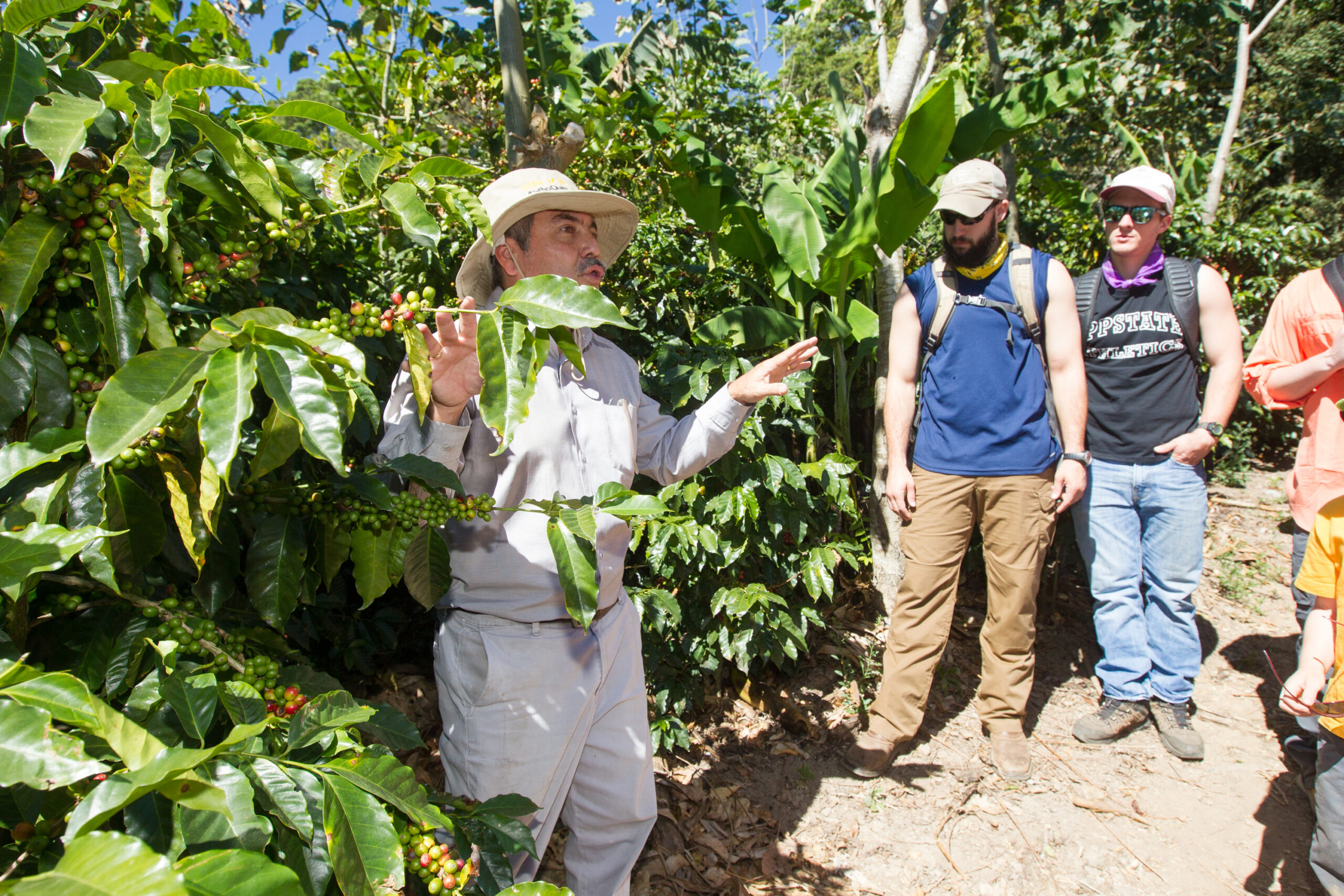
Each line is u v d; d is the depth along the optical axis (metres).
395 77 3.98
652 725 2.81
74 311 1.04
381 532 1.32
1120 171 8.27
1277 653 3.74
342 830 0.81
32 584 0.98
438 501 1.37
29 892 0.58
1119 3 5.50
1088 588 4.32
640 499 1.32
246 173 1.08
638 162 3.59
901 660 2.84
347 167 1.30
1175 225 6.06
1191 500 2.90
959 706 3.30
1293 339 2.62
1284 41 12.71
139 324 0.99
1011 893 2.40
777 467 2.95
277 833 0.89
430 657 3.26
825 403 4.04
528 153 2.74
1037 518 2.73
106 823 0.83
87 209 0.98
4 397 0.96
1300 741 2.91
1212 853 2.54
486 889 1.22
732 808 2.72
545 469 1.66
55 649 1.12
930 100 3.08
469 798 1.62
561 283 1.08
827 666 3.43
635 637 1.92
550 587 1.64
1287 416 6.81
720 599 2.84
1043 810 2.73
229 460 0.79
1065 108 3.80
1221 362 2.84
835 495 3.09
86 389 1.04
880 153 3.43
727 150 4.78
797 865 2.50
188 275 1.11
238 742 0.80
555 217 1.75
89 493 1.00
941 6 3.40
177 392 0.83
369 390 1.47
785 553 3.25
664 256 3.47
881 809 2.73
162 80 1.22
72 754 0.67
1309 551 1.82
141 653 1.07
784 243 3.37
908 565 2.84
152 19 1.60
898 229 3.15
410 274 2.98
